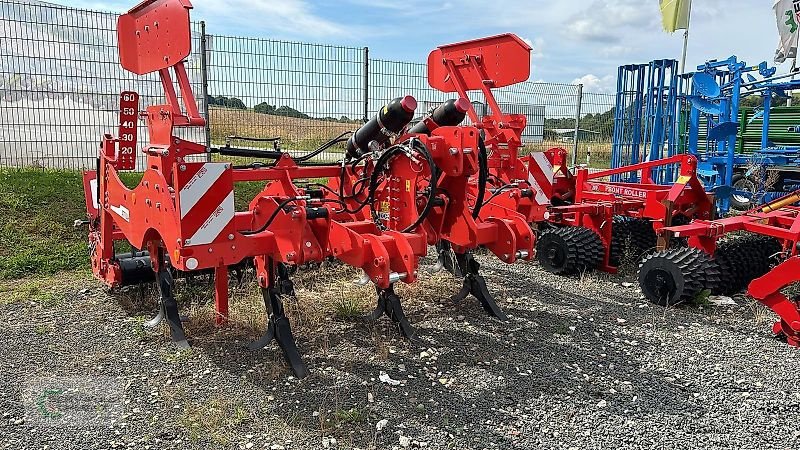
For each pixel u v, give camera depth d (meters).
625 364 4.19
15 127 9.08
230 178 3.73
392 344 4.48
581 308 5.36
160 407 3.52
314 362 4.15
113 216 4.89
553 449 3.16
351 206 5.18
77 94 9.38
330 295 5.54
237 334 4.56
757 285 4.62
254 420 3.40
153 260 4.58
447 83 6.65
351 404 3.58
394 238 4.02
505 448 3.17
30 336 4.51
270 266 4.09
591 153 15.29
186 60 4.00
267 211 4.06
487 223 4.68
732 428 3.37
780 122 12.74
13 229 6.98
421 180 4.50
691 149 12.26
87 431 3.25
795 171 11.70
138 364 4.07
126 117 4.94
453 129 4.27
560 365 4.16
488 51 6.23
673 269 5.38
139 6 4.13
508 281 6.21
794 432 3.34
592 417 3.48
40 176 8.40
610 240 6.64
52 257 6.49
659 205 6.52
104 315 4.96
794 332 4.48
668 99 12.88
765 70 11.48
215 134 9.84
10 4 8.77
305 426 3.35
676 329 4.86
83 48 9.32
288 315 4.95
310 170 4.92
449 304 5.36
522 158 5.89
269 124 10.23
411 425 3.37
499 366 4.14
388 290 4.76
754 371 4.07
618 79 13.78
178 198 3.56
